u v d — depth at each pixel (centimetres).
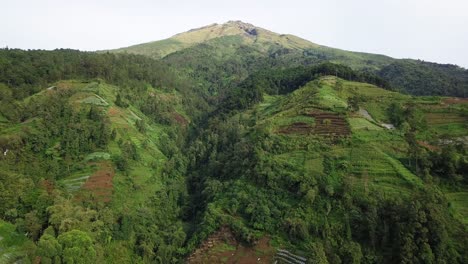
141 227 7138
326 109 9775
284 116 9888
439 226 5522
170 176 9981
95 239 5944
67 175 7994
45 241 5003
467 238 5616
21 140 8138
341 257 5822
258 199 7319
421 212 5641
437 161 7056
